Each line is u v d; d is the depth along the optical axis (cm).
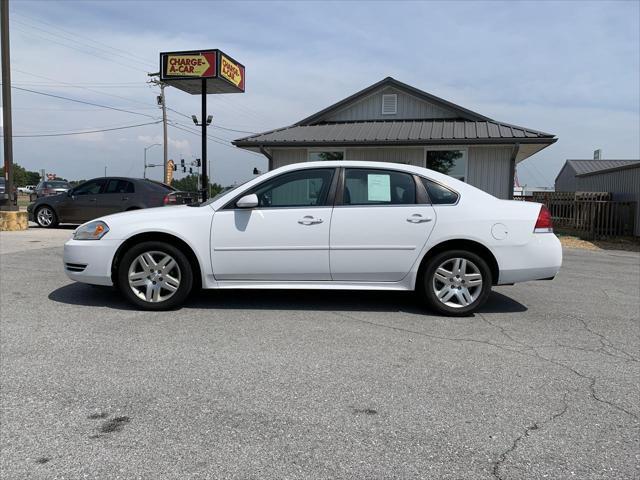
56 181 2134
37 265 764
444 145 1240
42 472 237
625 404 318
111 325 466
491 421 293
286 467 244
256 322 484
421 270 525
